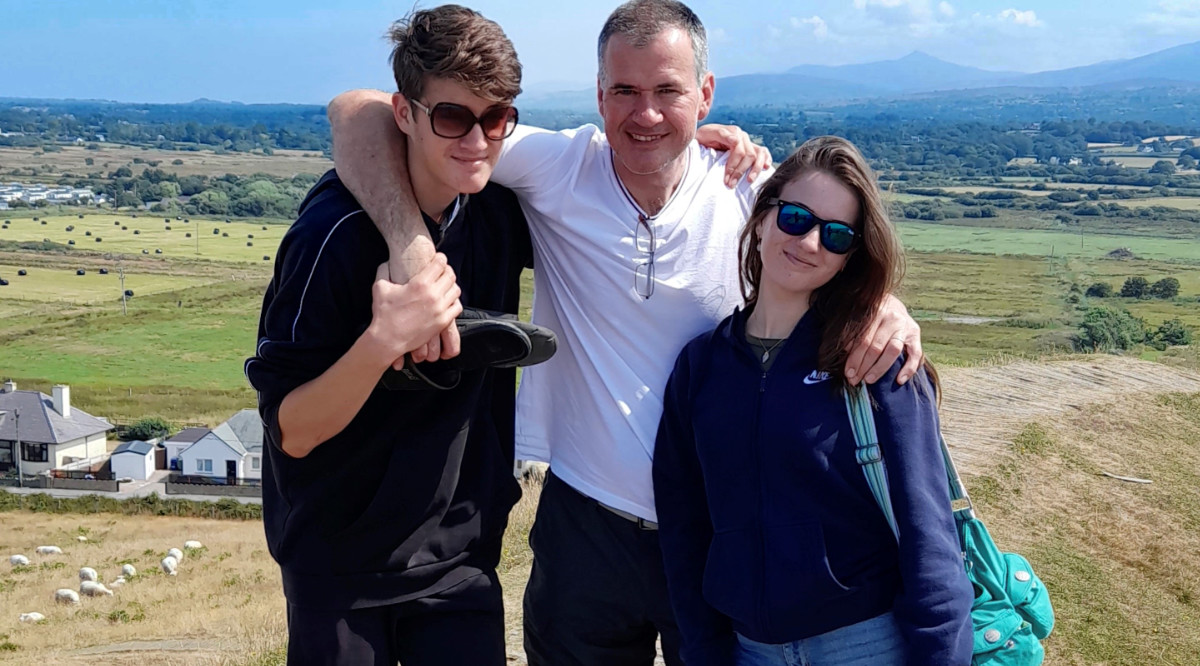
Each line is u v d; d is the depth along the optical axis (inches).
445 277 82.3
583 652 112.6
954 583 82.5
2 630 486.9
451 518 97.1
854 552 85.8
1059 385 487.2
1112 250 4704.7
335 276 84.2
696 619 95.0
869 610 85.4
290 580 92.7
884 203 85.4
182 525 1307.8
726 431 89.7
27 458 1947.6
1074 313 2815.0
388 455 91.0
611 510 106.7
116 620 495.8
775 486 86.7
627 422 103.6
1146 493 350.3
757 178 106.6
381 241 86.2
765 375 88.4
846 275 88.9
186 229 6333.7
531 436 112.9
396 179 85.7
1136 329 1670.8
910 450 83.7
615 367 104.0
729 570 89.8
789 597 86.0
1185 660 212.4
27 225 6279.5
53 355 3021.7
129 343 3228.3
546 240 106.6
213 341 3277.6
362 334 80.4
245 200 7396.7
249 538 1069.8
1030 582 91.2
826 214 84.7
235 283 4397.1
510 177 101.2
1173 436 432.1
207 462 1803.6
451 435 92.5
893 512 84.0
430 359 83.1
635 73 95.5
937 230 5482.3
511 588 247.9
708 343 95.2
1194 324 2244.1
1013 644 88.0
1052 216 6161.4
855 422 84.4
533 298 112.2
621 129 97.9
